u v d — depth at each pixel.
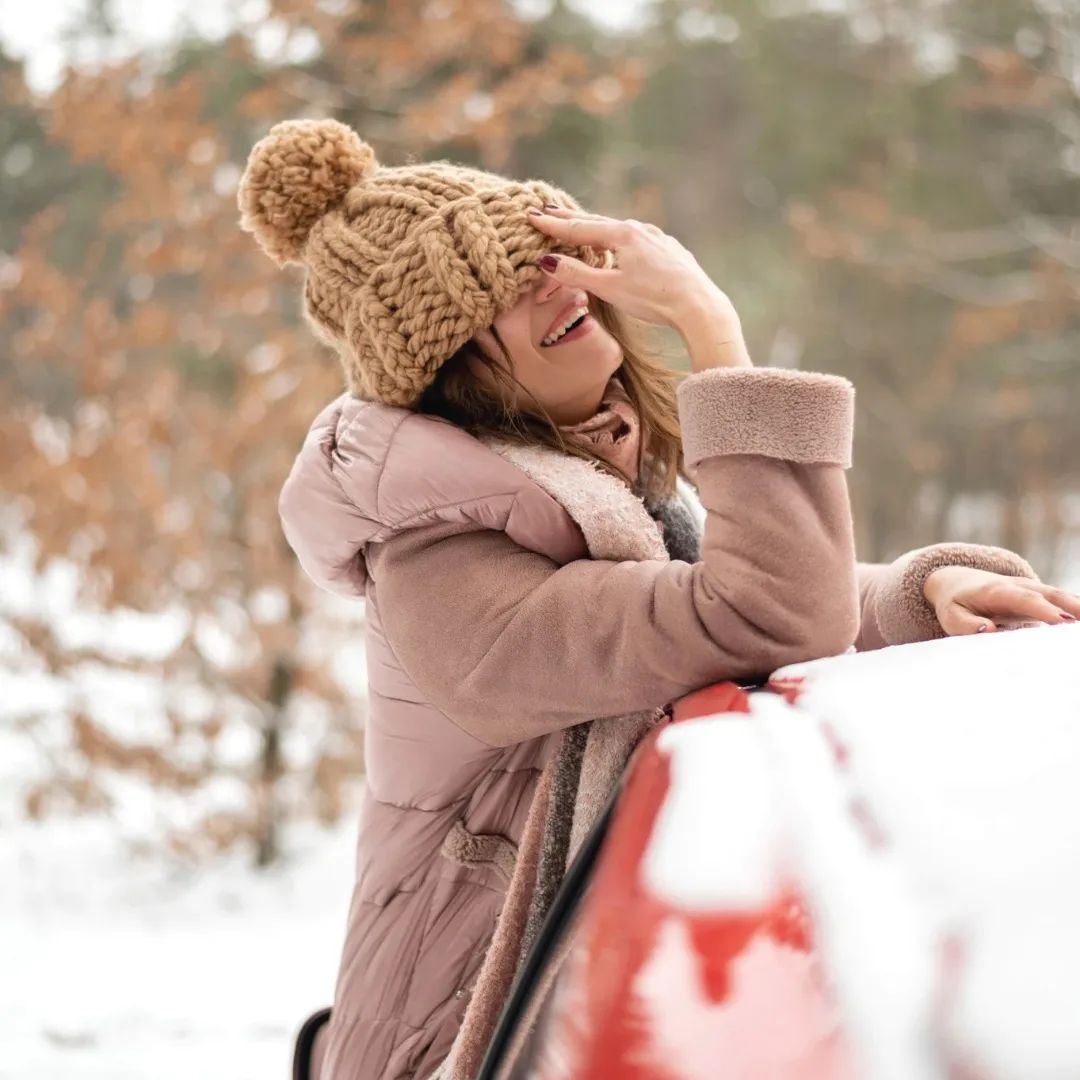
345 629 7.46
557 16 11.52
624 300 1.53
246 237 7.28
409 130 7.58
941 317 23.38
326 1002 4.91
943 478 25.00
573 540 1.51
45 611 7.12
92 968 5.46
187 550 7.00
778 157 24.59
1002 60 17.84
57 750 7.27
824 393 1.35
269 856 7.33
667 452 1.79
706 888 0.87
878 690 1.07
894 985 0.70
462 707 1.46
